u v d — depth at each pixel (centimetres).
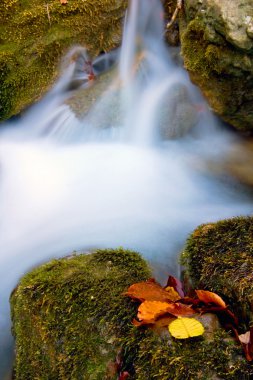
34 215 150
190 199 153
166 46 195
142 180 161
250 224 110
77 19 173
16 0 167
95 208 151
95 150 172
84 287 101
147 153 171
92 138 175
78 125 174
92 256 112
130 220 145
